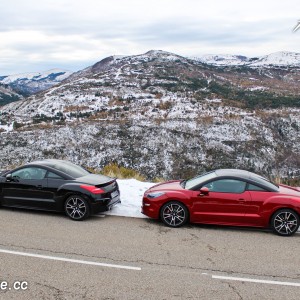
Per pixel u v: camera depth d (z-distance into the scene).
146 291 4.74
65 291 4.67
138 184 10.97
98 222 7.74
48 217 8.02
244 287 4.96
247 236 7.16
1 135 112.62
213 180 7.60
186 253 6.12
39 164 8.35
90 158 99.88
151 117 147.12
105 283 4.93
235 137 123.56
